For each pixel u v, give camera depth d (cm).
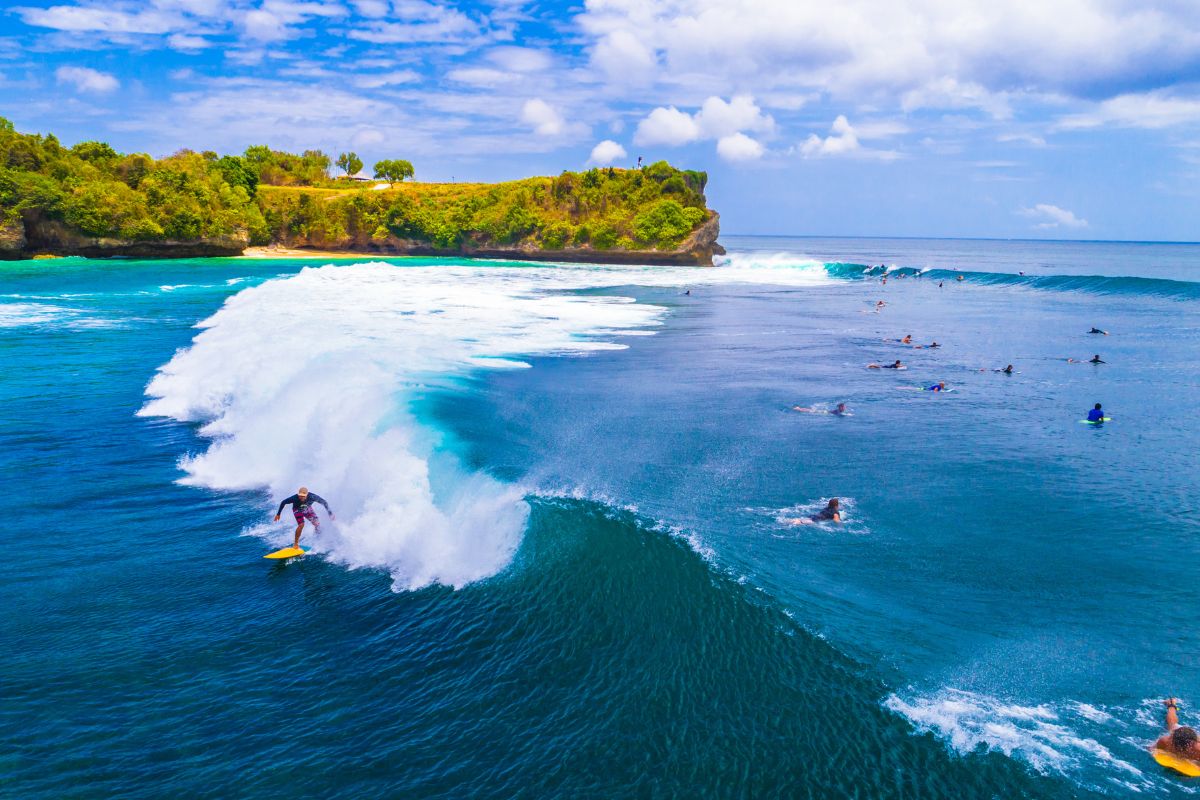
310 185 13788
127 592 966
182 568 1041
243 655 817
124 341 2839
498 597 914
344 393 1695
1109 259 15138
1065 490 1322
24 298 4297
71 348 2689
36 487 1342
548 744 657
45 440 1617
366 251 11200
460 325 3164
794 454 1503
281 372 1952
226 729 688
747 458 1463
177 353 2552
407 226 11025
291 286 4562
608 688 731
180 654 818
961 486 1334
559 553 990
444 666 788
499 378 2117
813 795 587
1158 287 5594
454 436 1470
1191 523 1171
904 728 665
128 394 2033
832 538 1076
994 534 1117
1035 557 1039
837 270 8612
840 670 747
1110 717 688
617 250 10188
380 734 679
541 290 5228
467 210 11088
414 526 1110
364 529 1133
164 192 8569
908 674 745
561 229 10356
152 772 630
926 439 1647
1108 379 2408
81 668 788
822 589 915
